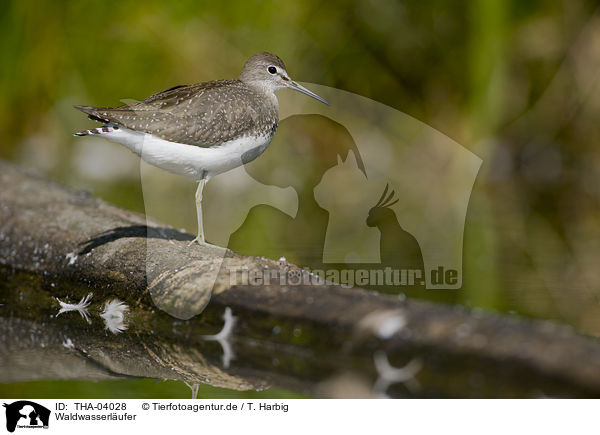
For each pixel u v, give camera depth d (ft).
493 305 28.32
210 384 23.52
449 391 21.18
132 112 28.02
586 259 36.47
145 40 51.03
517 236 41.75
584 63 53.01
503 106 54.19
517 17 52.80
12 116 53.21
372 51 52.95
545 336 21.17
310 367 23.57
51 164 53.16
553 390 19.97
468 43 52.70
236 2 50.55
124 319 28.17
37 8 50.96
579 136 54.49
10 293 31.12
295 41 51.08
